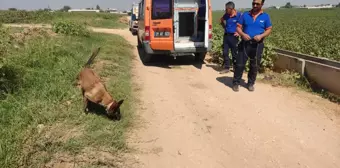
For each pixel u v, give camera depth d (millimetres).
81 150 4082
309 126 5219
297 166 4102
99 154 4043
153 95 6664
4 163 3570
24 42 9398
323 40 13789
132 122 5117
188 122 5340
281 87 7336
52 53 8398
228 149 4492
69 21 15094
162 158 4188
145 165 3988
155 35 9406
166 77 8367
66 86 6180
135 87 7117
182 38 10781
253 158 4273
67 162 3811
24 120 4645
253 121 5422
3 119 4570
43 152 3951
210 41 9672
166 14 9242
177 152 4363
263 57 8750
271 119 5496
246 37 6586
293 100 6441
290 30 21062
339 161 4211
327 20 38062
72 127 4688
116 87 6660
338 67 6832
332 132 5004
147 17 9297
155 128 5035
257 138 4816
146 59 10055
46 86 5988
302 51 11703
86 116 5074
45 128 4566
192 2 10570
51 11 41312
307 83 7367
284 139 4789
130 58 10711
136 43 15945
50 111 5070
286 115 5668
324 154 4379
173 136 4812
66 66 7484
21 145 3986
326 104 6191
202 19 10125
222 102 6355
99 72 7668
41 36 11461
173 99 6484
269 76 8031
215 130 5066
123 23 38969
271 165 4117
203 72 9047
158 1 9195
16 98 5316
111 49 11305
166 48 9484
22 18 34031
